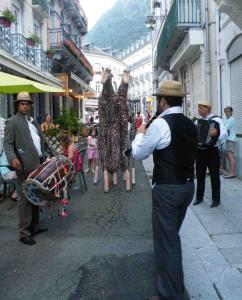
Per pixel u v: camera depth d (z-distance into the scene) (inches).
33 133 225.6
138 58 3073.3
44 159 238.1
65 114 585.3
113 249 205.9
